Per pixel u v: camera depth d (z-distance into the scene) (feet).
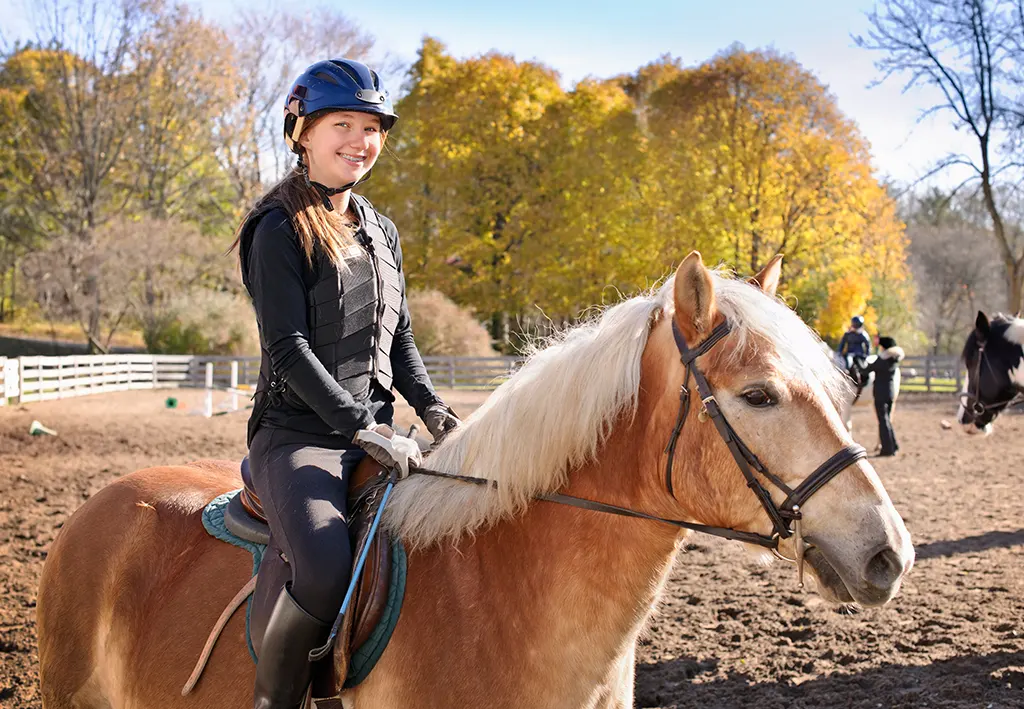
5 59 98.48
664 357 6.65
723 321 6.38
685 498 6.44
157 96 96.89
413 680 6.56
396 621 6.80
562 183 88.12
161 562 8.06
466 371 79.41
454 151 88.79
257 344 86.74
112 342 116.57
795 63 80.59
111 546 8.31
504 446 7.06
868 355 40.88
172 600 7.75
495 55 92.79
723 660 14.89
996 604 17.12
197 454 39.04
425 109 90.53
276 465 7.19
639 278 79.97
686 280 6.32
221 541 7.95
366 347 7.59
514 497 6.97
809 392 6.12
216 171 104.78
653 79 99.96
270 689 6.69
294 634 6.60
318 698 7.01
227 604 7.44
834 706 12.78
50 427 47.32
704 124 81.10
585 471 6.95
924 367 79.66
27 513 26.53
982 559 20.84
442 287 89.40
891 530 5.84
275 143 98.07
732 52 81.76
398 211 90.53
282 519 6.88
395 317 7.98
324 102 7.45
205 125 98.78
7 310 124.67
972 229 124.47
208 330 85.71
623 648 6.84
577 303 83.82
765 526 6.23
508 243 89.86
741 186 79.36
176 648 7.49
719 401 6.23
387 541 7.12
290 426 7.39
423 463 7.61
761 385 6.11
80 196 96.07
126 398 66.59
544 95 94.12
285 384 7.30
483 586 6.84
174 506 8.48
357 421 6.96
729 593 18.79
